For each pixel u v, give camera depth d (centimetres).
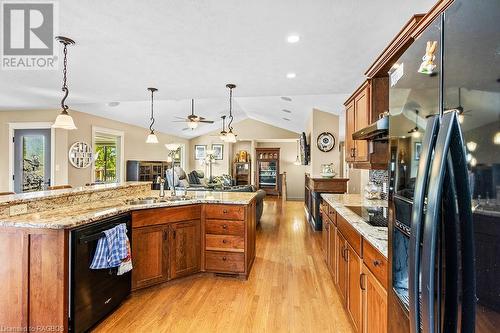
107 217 231
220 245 317
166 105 674
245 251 313
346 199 322
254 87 379
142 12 192
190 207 310
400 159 105
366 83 257
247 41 236
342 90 390
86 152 599
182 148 1091
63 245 193
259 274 329
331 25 208
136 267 271
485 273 59
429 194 70
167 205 289
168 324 226
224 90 398
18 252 196
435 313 69
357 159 303
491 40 59
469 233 63
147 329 219
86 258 209
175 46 246
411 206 93
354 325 202
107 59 277
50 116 545
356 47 246
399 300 105
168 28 214
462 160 66
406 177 99
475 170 62
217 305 256
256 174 1142
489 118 59
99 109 600
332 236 299
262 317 237
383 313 140
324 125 576
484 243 59
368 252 167
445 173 67
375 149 262
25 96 435
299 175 1148
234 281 309
